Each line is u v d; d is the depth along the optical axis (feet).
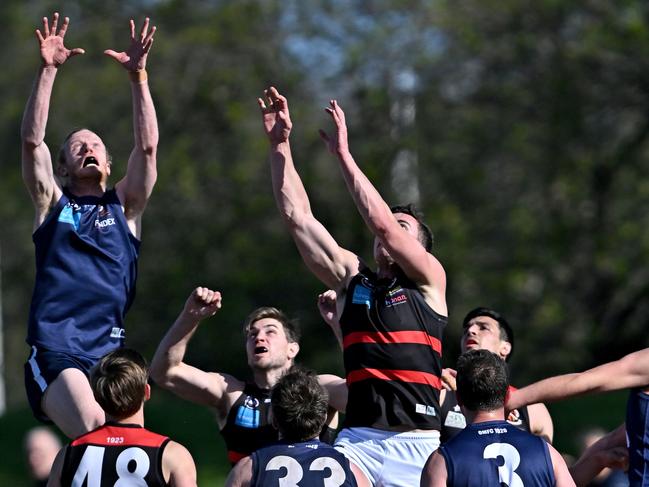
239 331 279.69
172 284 285.84
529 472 66.59
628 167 259.80
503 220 264.11
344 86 277.23
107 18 293.64
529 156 262.06
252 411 90.33
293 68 280.72
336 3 279.28
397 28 267.59
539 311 257.55
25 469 177.37
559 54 256.32
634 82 256.32
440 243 255.91
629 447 74.74
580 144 261.24
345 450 74.59
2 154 310.45
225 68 281.33
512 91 261.24
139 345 297.33
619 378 73.10
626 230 253.03
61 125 286.05
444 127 266.36
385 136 269.64
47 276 80.43
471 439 67.72
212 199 290.35
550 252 256.73
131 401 67.46
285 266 276.41
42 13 303.89
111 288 81.15
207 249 287.48
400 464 74.02
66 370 77.46
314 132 270.67
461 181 262.88
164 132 288.51
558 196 264.52
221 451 184.85
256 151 273.13
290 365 93.66
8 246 337.93
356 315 75.97
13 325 382.63
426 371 75.10
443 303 77.05
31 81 308.81
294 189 80.02
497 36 263.08
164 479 66.44
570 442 176.86
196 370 90.68
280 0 280.31
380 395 74.59
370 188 74.02
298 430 68.80
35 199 80.94
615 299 273.75
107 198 82.79
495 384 68.54
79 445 67.05
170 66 284.61
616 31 248.93
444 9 265.75
